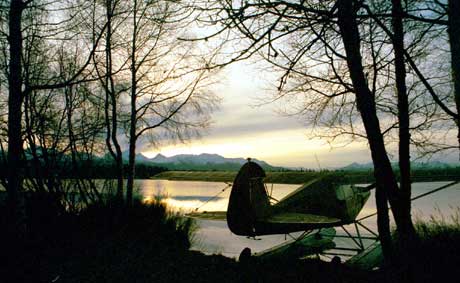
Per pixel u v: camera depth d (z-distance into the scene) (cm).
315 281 473
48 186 669
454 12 221
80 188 779
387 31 232
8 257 426
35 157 655
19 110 475
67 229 600
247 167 741
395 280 372
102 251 553
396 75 413
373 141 329
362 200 866
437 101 233
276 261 602
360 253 686
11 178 479
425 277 363
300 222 694
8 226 471
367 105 320
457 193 2764
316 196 774
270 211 755
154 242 667
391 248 381
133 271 484
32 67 644
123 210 770
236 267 538
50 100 703
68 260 487
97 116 867
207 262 556
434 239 528
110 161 920
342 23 268
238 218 728
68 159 773
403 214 349
